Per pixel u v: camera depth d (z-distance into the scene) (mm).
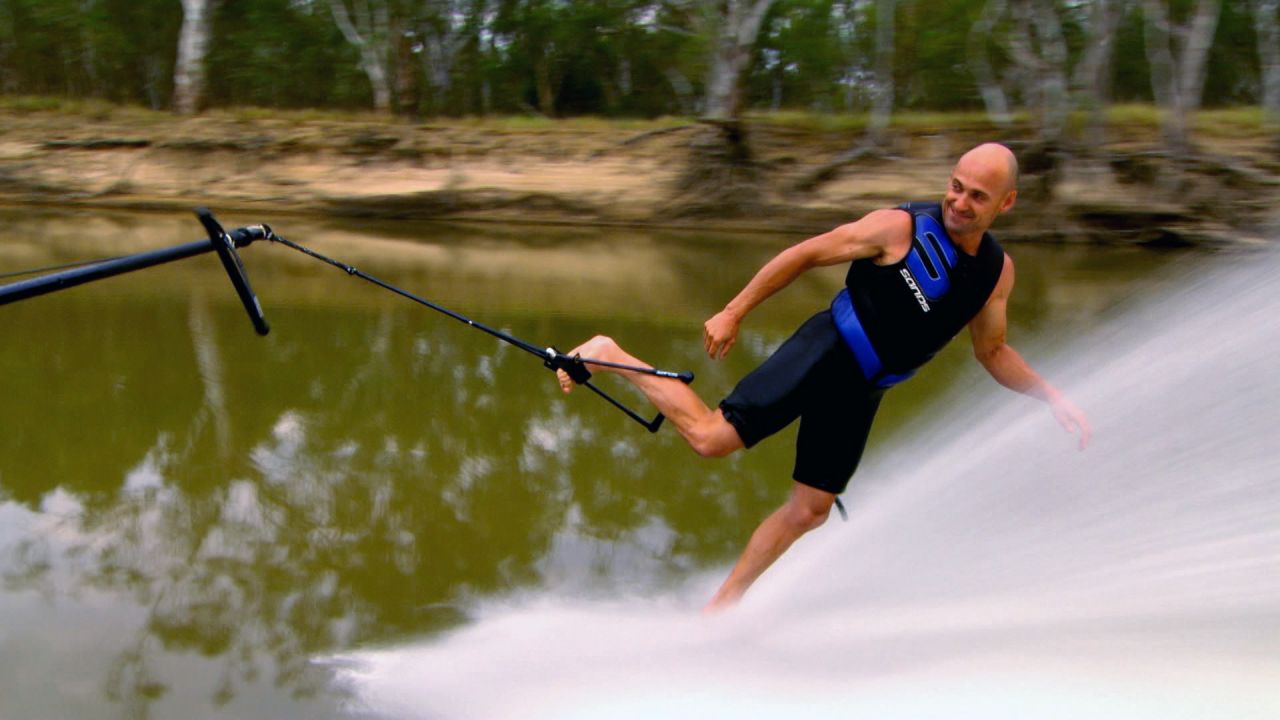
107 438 6082
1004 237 18344
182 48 26000
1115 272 14383
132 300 10188
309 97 33875
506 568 4496
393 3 30031
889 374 3658
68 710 3334
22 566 4406
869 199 20547
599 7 35719
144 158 22391
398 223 20062
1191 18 26734
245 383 7316
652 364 8281
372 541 4754
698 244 17844
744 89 23703
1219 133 20953
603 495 5402
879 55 22688
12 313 9422
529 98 40625
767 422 3701
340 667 3629
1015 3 22172
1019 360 3820
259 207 21094
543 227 19922
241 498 5227
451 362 8117
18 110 24531
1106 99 21250
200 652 3717
